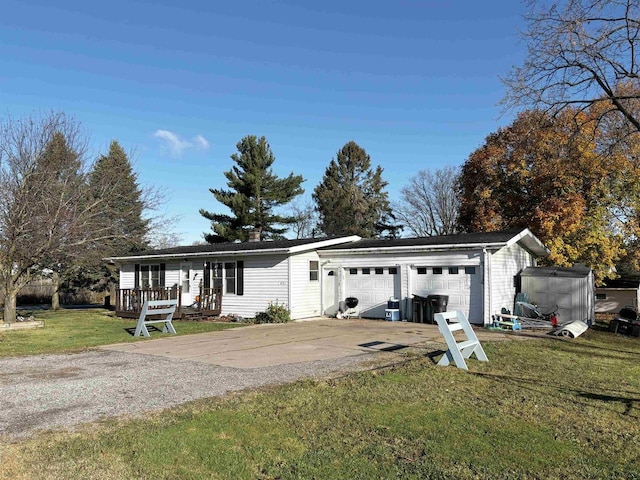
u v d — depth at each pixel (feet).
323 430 17.78
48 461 14.85
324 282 65.82
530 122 60.29
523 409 20.43
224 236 124.16
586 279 55.16
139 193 74.23
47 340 43.88
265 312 59.88
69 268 90.99
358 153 164.25
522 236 57.16
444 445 16.26
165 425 18.25
